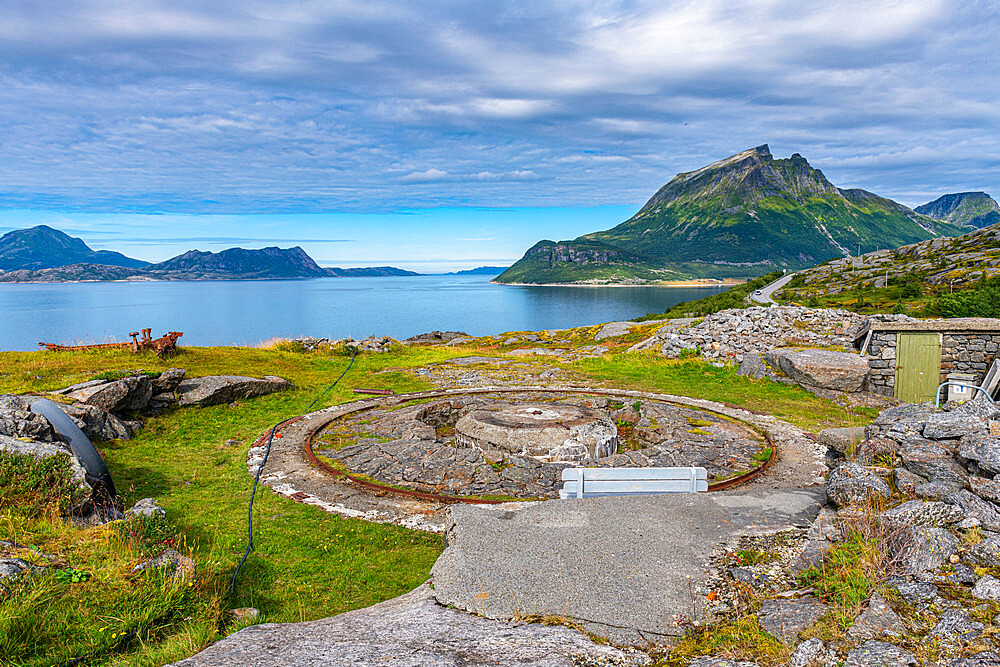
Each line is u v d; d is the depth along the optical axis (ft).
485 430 37.04
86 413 36.86
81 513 21.25
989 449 17.75
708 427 41.63
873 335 55.26
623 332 101.40
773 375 58.85
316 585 20.17
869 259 534.78
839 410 48.93
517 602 14.53
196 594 17.03
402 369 70.13
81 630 14.12
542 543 17.72
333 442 38.91
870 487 18.17
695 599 14.61
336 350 83.97
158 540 20.16
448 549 17.67
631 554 16.98
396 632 13.32
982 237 465.47
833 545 15.80
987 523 15.20
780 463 34.42
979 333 52.70
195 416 44.42
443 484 30.86
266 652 12.39
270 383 52.16
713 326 72.84
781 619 12.91
